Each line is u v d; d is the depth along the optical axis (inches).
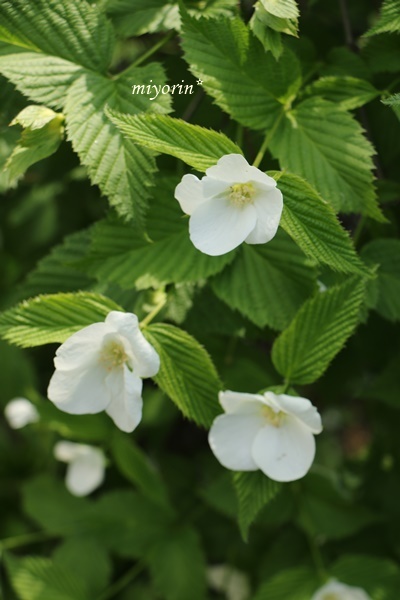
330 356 23.6
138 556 30.7
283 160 24.3
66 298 23.3
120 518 31.0
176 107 26.4
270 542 31.2
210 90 24.3
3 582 32.5
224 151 22.5
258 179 22.0
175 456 32.7
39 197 32.7
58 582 30.3
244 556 31.3
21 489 32.3
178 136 22.4
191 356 23.4
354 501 30.1
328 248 22.3
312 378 23.7
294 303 24.7
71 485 31.2
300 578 28.4
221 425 23.5
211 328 25.5
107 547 30.8
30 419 32.2
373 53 26.0
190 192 22.5
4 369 33.2
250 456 23.5
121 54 29.2
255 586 31.2
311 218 22.3
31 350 34.4
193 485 32.2
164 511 31.0
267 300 24.8
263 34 23.7
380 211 24.3
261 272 24.9
